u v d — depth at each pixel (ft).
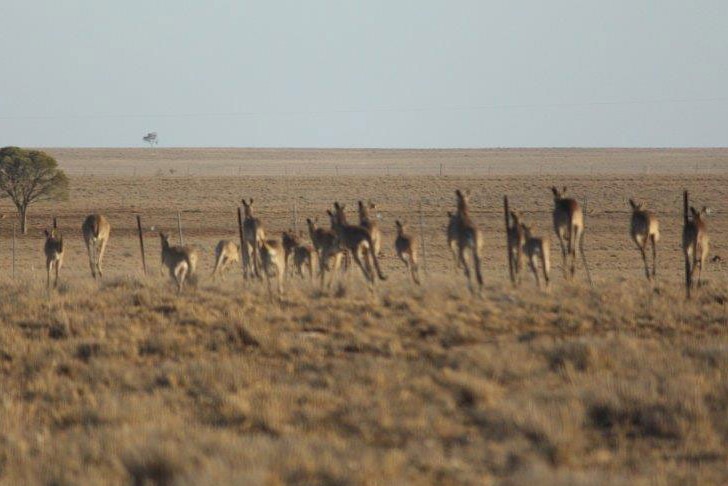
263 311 248.52
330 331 227.40
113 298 274.57
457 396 165.99
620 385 165.07
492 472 126.72
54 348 208.44
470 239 274.77
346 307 257.14
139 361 201.98
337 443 136.26
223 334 222.69
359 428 147.84
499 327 230.89
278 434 146.30
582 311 244.42
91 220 367.25
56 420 157.28
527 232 309.83
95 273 390.42
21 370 195.00
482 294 270.87
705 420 148.25
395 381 174.40
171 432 142.10
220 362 193.57
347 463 125.49
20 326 239.30
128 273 407.85
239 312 245.65
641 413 153.17
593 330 227.81
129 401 163.12
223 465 122.11
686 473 124.26
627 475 124.16
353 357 201.05
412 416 153.07
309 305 258.98
